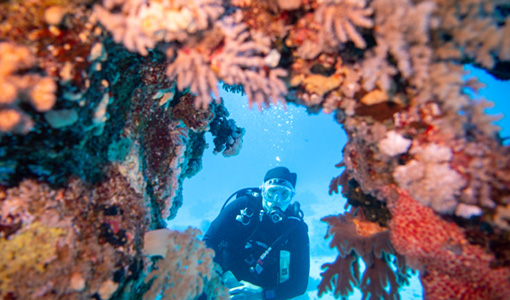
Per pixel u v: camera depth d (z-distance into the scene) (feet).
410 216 5.08
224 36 4.42
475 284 4.79
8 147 3.93
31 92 3.49
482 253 4.66
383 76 4.48
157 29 3.95
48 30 3.80
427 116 4.72
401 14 3.96
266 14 4.73
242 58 4.47
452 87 4.32
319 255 29.30
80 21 3.98
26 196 4.29
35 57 3.68
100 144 5.50
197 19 3.96
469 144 4.51
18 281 4.16
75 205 4.81
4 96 3.34
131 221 5.88
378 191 5.54
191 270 6.56
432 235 4.91
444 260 4.91
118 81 5.53
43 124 3.88
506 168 4.33
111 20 3.97
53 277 4.33
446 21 4.19
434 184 4.57
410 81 4.64
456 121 4.52
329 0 4.25
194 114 7.88
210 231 16.03
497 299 4.64
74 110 3.99
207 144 10.91
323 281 6.82
